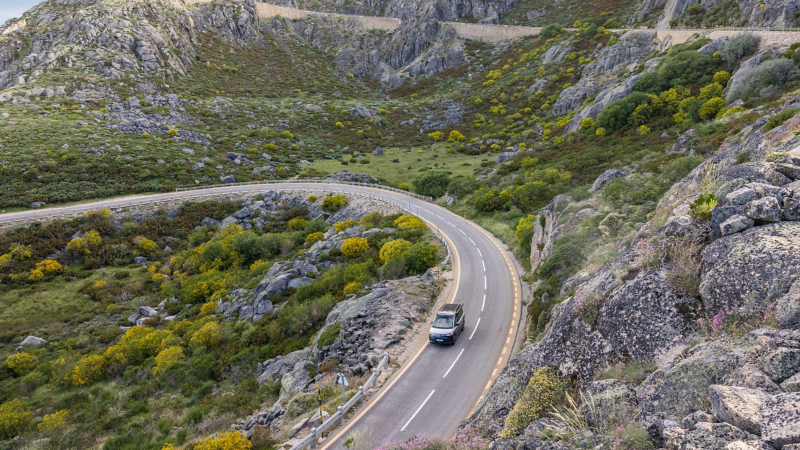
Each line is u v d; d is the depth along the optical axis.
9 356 30.44
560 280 20.17
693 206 8.49
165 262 49.53
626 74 73.06
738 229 6.94
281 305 32.56
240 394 22.11
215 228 56.22
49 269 44.06
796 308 5.10
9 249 44.94
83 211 52.28
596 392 6.89
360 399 15.93
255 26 140.75
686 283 7.07
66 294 41.78
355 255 37.44
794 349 4.64
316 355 21.98
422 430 13.74
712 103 43.72
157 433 20.25
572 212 26.42
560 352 8.65
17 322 36.88
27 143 61.28
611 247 18.30
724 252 6.75
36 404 25.50
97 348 33.34
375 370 17.31
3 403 26.02
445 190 59.41
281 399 19.62
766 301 5.74
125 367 28.62
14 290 41.09
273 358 25.73
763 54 45.41
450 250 34.78
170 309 39.12
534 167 52.28
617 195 25.39
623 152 45.94
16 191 52.97
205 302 40.06
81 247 47.25
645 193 24.20
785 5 55.34
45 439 21.06
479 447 8.46
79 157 61.47
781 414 3.93
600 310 8.23
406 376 17.33
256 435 15.63
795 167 8.31
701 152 28.36
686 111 48.47
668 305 7.05
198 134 78.44
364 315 23.59
